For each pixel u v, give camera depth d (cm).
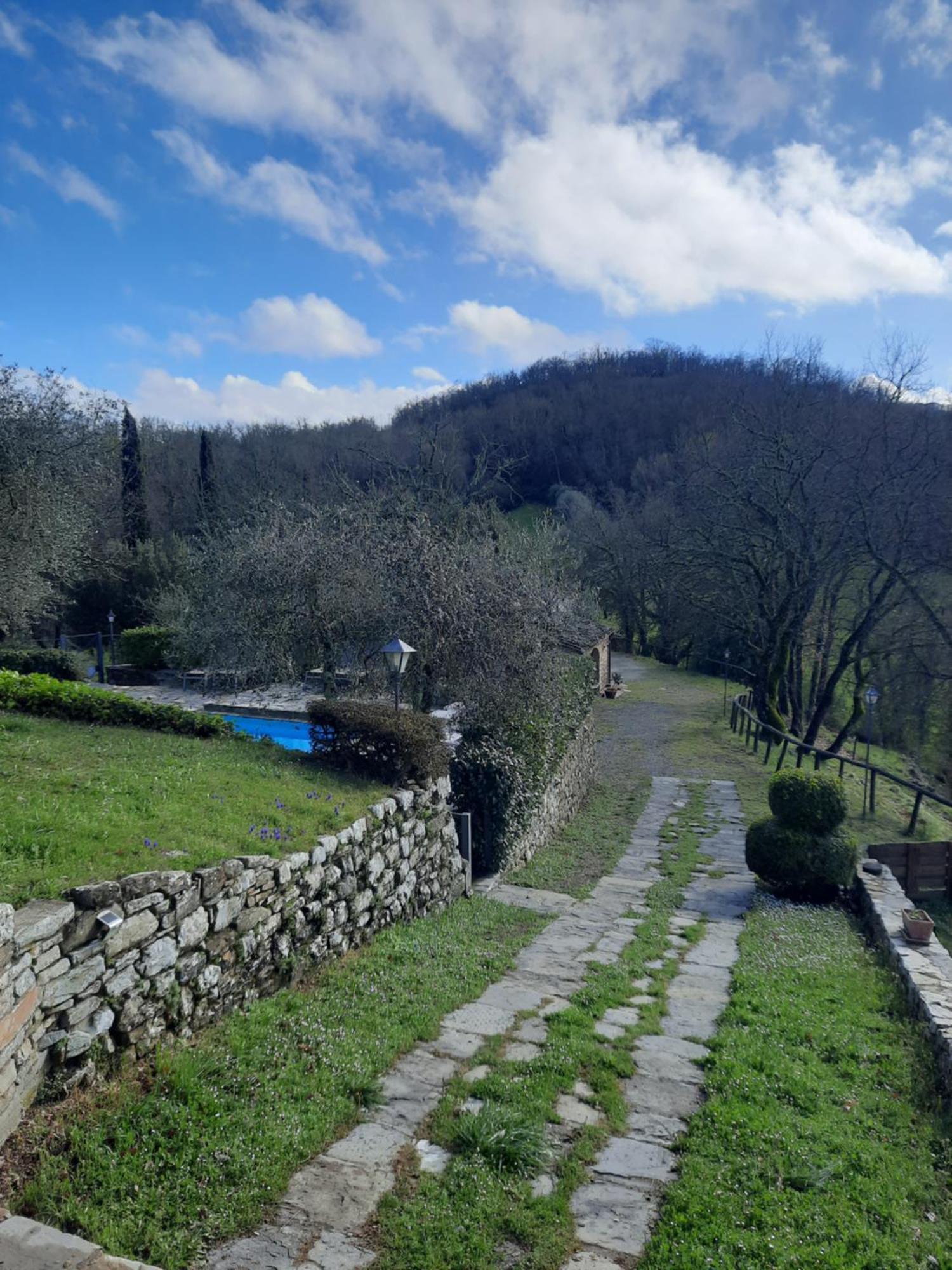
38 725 898
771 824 1119
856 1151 453
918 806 1563
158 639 2625
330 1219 355
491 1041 553
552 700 1519
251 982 549
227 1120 401
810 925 966
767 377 3981
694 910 1038
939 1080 563
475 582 1623
